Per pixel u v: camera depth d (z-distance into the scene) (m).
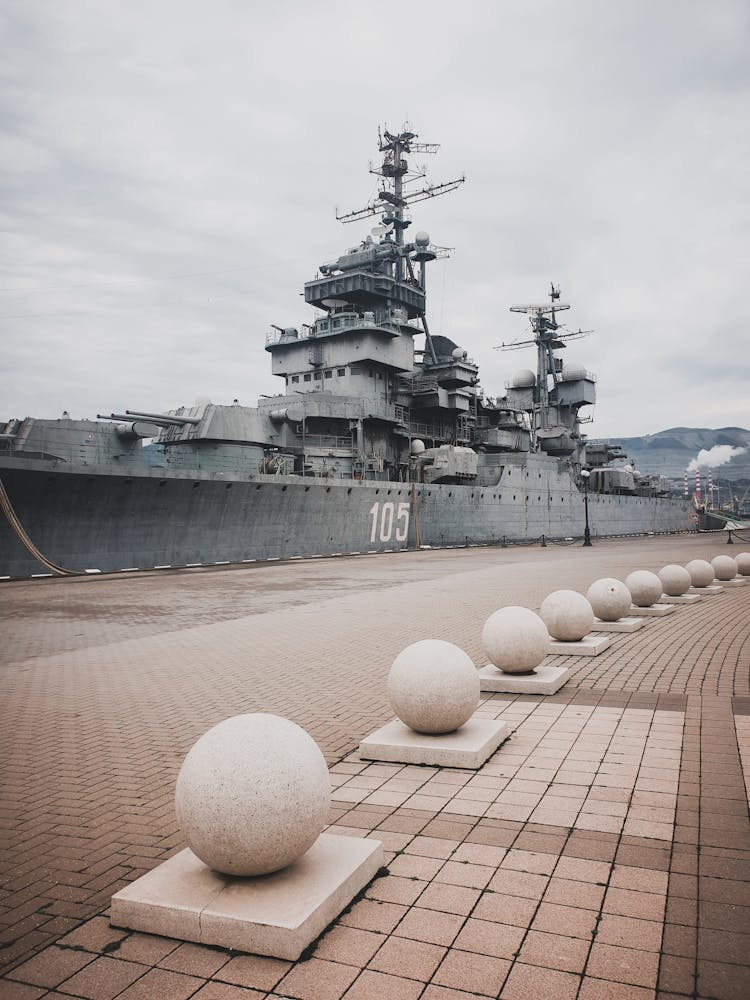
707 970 3.27
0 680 10.13
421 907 3.89
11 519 22.62
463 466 44.16
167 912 3.71
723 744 6.43
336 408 37.03
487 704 8.00
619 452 72.88
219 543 30.23
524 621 8.72
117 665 11.06
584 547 45.03
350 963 3.42
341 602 18.17
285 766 3.86
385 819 5.05
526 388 62.41
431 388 42.66
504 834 4.76
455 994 3.17
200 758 3.92
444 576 24.89
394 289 40.47
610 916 3.74
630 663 9.97
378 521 38.47
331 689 9.17
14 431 26.48
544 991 3.16
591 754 6.27
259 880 3.96
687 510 87.06
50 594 20.47
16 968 3.49
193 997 3.22
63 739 7.30
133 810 5.46
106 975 3.41
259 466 33.34
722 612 14.78
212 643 12.81
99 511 25.59
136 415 28.78
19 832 5.09
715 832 4.69
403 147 43.06
